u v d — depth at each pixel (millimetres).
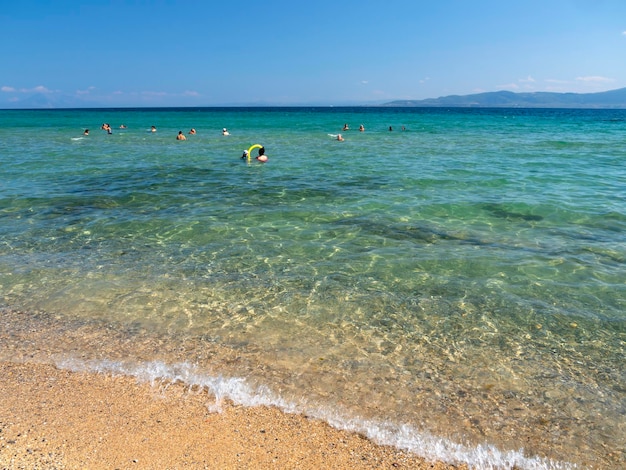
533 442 4020
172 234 9586
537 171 17297
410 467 3785
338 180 15484
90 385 4738
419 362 5164
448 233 9617
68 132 39219
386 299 6672
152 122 59531
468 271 7625
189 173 16953
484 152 23828
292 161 20312
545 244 8891
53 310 6289
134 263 7988
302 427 4195
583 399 4559
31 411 4344
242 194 13305
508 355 5305
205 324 5957
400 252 8500
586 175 16375
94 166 18562
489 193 13328
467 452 3930
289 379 4852
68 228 9961
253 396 4590
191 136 34938
